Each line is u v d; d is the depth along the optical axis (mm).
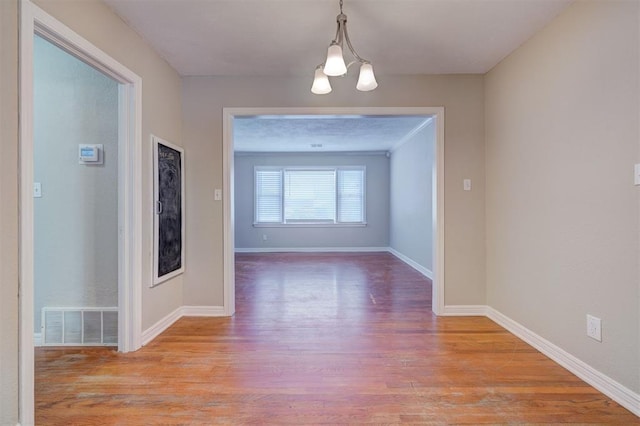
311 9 2264
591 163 2025
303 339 2771
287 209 8297
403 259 6844
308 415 1758
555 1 2156
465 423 1688
